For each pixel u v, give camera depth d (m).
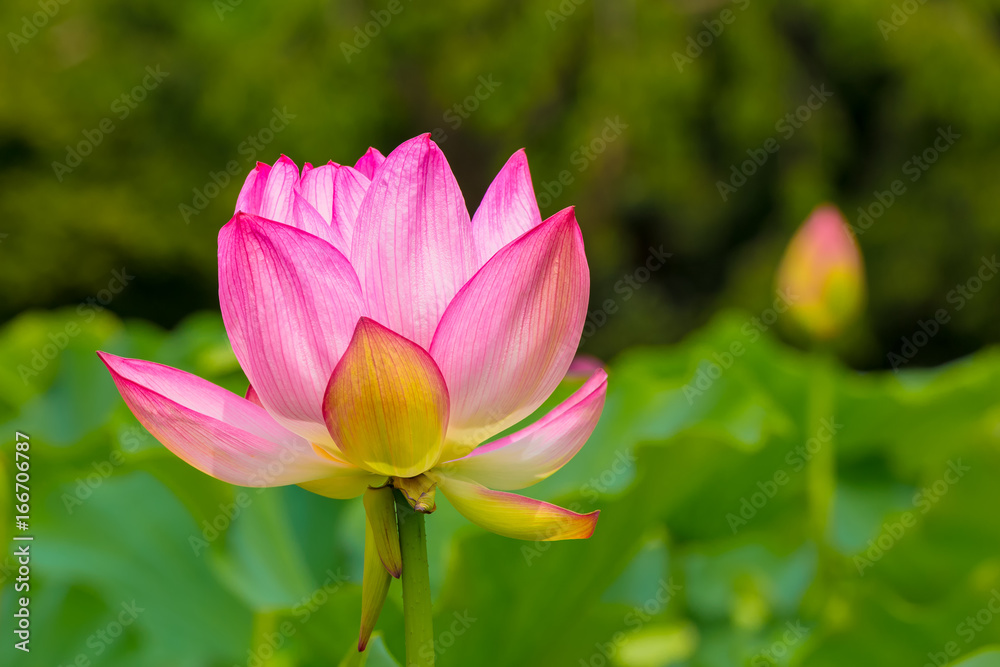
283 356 1.17
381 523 1.18
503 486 1.21
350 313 1.17
